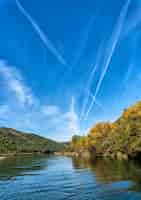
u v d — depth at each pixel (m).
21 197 34.62
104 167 71.06
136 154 92.50
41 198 33.50
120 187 37.75
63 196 34.09
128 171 56.72
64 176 56.66
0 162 122.31
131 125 94.31
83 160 118.44
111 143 127.88
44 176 58.19
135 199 30.42
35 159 151.75
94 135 151.62
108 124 152.00
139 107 97.44
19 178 55.06
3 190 40.09
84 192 36.00
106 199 31.08
